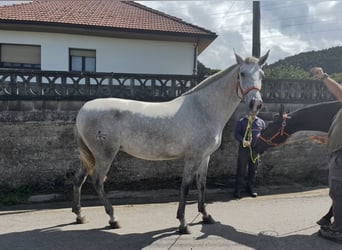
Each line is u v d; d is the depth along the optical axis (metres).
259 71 3.90
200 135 4.19
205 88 4.32
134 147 4.27
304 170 7.96
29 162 6.32
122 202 5.79
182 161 7.06
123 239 3.94
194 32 10.95
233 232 4.23
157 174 6.94
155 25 11.25
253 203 5.77
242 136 6.16
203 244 3.80
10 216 4.92
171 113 4.23
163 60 11.36
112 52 11.03
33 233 4.14
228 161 7.37
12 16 10.03
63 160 6.50
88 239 3.93
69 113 6.46
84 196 6.12
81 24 10.05
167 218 4.83
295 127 4.76
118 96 6.71
